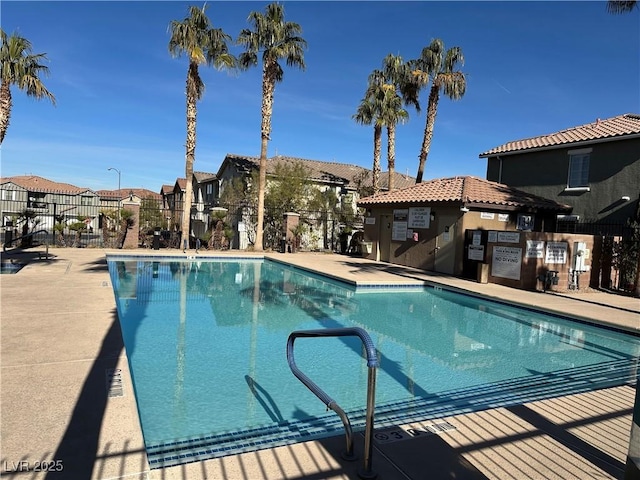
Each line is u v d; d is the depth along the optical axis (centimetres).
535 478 297
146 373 569
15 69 1642
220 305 1030
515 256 1270
